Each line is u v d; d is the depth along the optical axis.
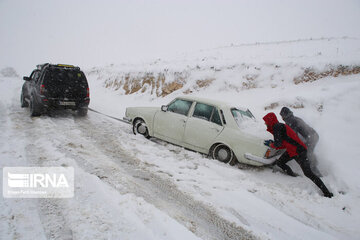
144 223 3.01
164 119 6.30
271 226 3.37
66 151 5.10
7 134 5.92
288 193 4.45
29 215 2.94
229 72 11.66
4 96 12.50
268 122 4.86
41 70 8.48
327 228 3.47
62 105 8.22
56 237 2.62
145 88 14.14
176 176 4.59
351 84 7.35
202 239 2.92
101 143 6.03
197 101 5.94
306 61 10.06
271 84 10.08
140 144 6.23
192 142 5.81
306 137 5.04
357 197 4.30
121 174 4.34
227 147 5.41
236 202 3.87
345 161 5.07
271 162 5.07
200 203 3.74
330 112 6.66
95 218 2.98
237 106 6.02
